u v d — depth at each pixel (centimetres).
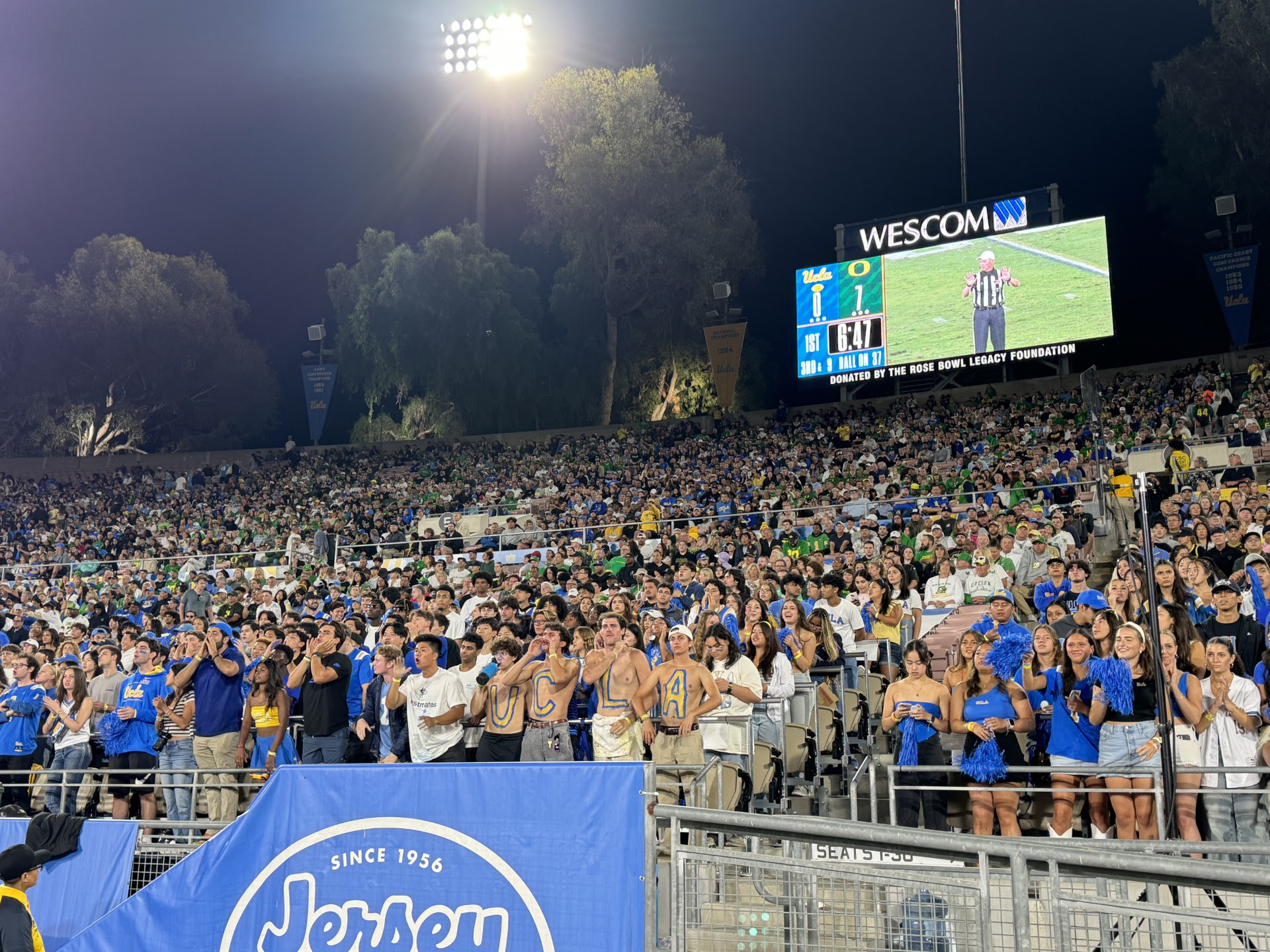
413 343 4591
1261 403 2719
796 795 964
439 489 3641
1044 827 863
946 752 938
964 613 1420
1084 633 781
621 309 4756
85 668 1291
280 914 590
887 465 2920
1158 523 1577
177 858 757
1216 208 3288
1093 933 491
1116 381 3225
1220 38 3734
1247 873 372
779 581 1441
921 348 3100
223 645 1050
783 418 3731
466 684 912
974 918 443
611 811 535
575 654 983
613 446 3866
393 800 579
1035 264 2992
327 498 3700
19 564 3017
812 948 461
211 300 5159
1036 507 1944
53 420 4819
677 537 2180
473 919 549
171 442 5150
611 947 519
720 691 841
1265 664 794
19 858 733
